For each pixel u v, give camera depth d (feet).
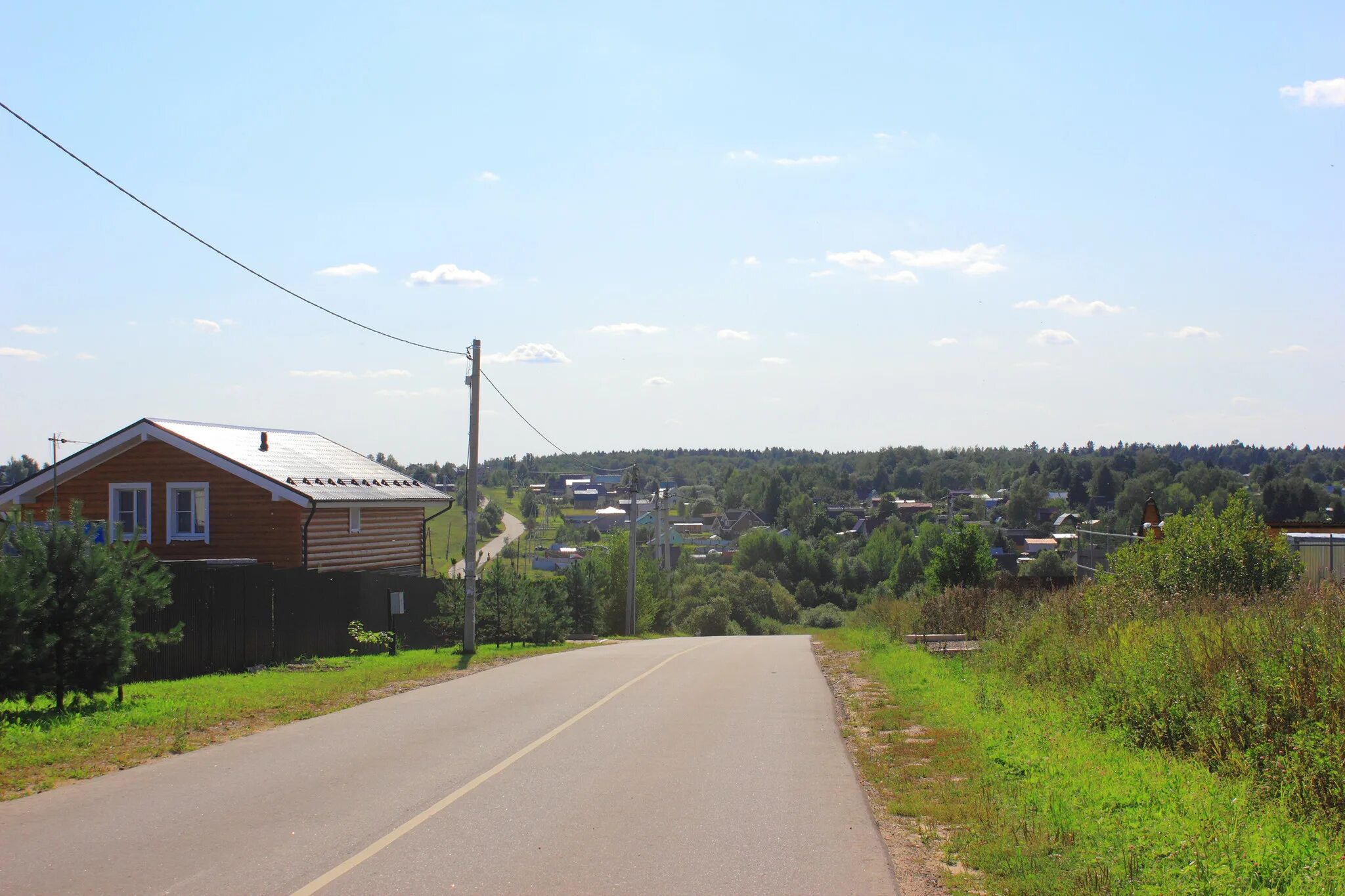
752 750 35.14
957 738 35.29
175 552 88.33
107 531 47.73
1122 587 60.18
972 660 59.16
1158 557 63.87
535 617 98.12
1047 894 19.29
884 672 58.59
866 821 25.40
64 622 40.01
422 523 109.91
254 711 43.27
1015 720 37.47
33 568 39.40
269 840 23.38
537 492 546.26
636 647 95.86
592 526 383.24
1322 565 78.38
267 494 87.15
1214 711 31.58
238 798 27.63
